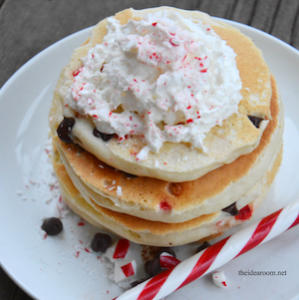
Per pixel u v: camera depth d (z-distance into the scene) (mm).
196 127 240
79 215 286
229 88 248
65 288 264
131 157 240
